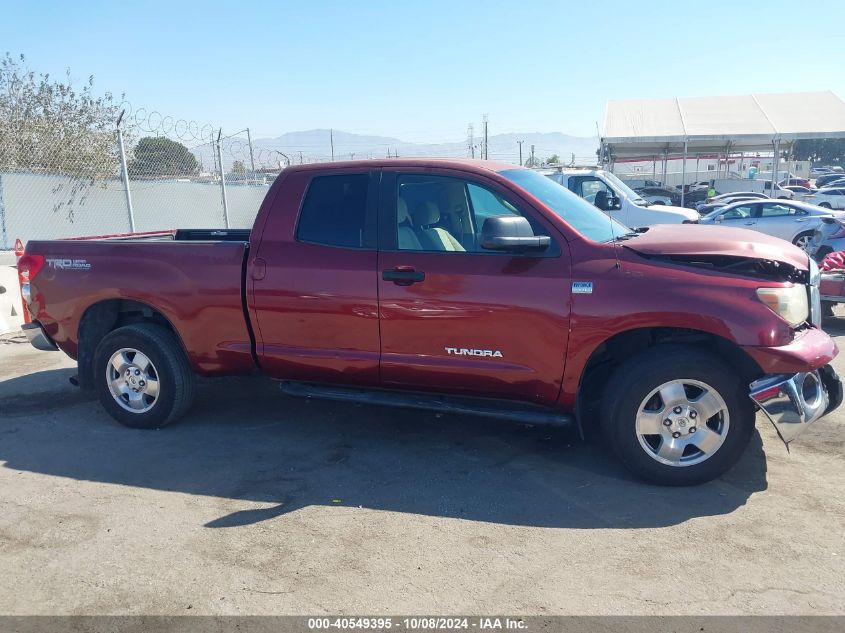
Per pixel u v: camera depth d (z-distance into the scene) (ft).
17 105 57.62
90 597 10.66
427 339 14.85
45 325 18.69
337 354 15.67
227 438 17.21
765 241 14.44
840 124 85.92
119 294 17.44
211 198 58.29
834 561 11.29
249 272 16.10
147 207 53.36
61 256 18.17
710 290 13.21
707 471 13.79
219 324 16.63
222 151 53.26
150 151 53.21
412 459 15.75
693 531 12.33
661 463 13.85
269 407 19.49
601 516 12.95
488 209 15.02
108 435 17.53
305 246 15.78
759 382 13.26
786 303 13.20
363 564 11.46
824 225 44.83
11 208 46.68
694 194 121.60
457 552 11.79
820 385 13.99
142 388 17.72
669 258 13.71
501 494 13.93
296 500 13.82
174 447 16.67
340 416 18.66
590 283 13.69
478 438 16.92
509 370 14.43
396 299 14.85
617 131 91.20
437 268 14.61
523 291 14.02
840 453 15.57
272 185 16.39
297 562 11.55
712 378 13.41
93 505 13.69
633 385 13.66
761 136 86.28
